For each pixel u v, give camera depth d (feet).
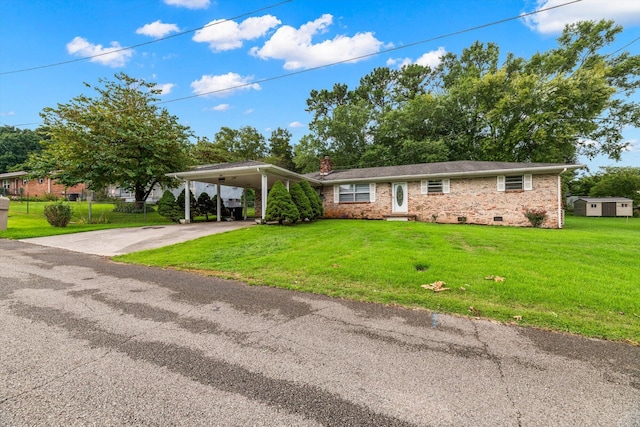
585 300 12.91
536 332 10.27
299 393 6.82
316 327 10.61
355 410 6.27
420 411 6.25
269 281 16.51
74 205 72.64
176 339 9.52
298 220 42.37
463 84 85.56
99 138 53.36
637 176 95.40
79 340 9.33
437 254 21.52
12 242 30.94
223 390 6.89
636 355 8.71
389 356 8.58
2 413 5.98
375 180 53.42
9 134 139.03
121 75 61.05
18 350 8.62
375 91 110.32
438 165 54.65
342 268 18.39
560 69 80.94
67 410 6.11
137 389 6.86
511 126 78.38
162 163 59.57
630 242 26.76
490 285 14.93
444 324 10.92
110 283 16.25
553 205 42.52
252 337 9.75
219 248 26.20
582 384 7.25
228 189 95.09
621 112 76.28
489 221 46.16
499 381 7.37
